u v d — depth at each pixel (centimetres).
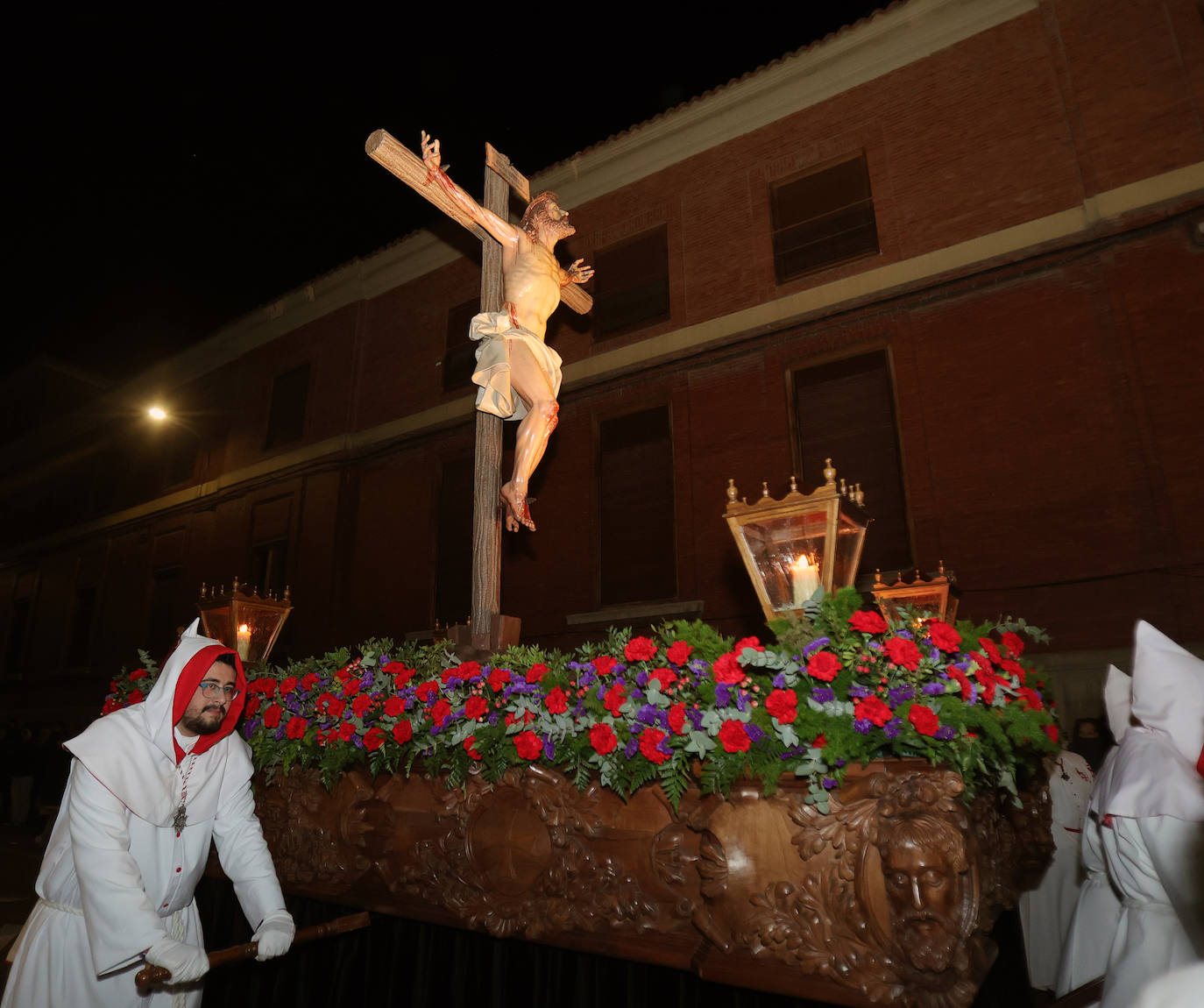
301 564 1534
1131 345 879
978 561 915
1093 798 287
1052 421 909
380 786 292
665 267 1261
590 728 242
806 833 203
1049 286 945
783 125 1193
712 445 1131
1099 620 838
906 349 1021
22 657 2152
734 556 1073
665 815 230
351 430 1555
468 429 1407
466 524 1366
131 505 2005
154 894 264
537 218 406
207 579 1720
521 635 1219
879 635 223
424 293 1555
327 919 331
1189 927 211
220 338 1841
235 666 283
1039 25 1016
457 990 284
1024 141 997
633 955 224
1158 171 900
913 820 193
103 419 2156
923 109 1081
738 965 205
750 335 1129
